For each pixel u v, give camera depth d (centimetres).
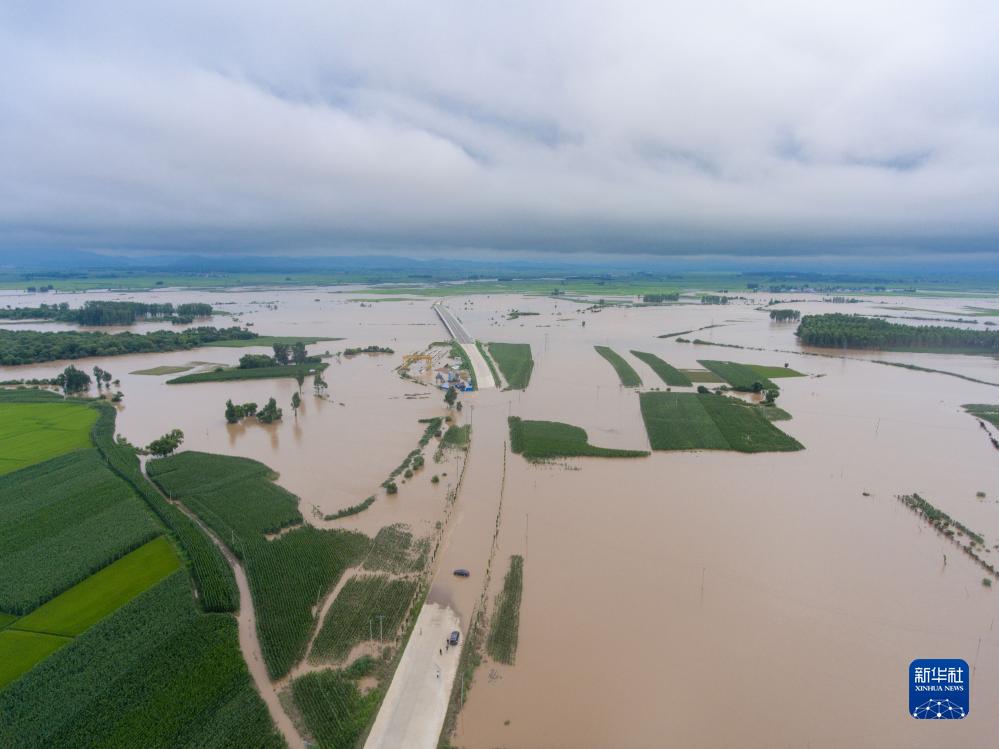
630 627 6900
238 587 7794
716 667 6303
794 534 8944
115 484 10469
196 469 11238
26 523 9081
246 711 5653
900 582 7762
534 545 8619
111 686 5912
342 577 7881
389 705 5825
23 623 6894
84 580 7738
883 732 5553
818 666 6331
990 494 10281
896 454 12206
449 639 6625
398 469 11344
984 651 6556
